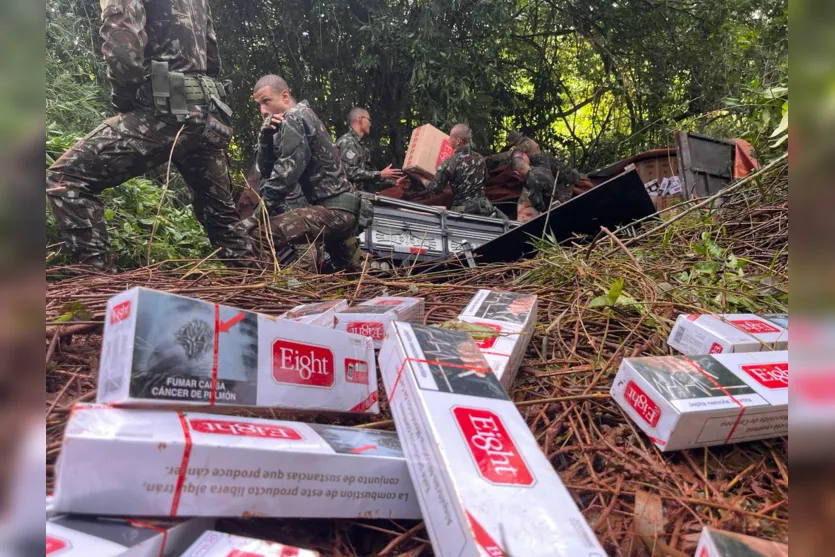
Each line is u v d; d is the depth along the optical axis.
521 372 1.72
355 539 1.10
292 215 3.85
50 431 1.17
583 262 2.53
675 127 10.53
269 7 9.42
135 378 0.94
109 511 0.84
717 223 3.25
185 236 4.24
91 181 2.99
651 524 1.08
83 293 2.11
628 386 1.40
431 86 9.26
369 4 9.03
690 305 2.07
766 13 10.10
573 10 10.76
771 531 1.07
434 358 1.16
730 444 1.36
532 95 12.05
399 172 6.43
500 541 0.80
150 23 3.12
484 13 9.18
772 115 4.19
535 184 6.59
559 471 1.31
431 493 0.93
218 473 0.90
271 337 1.20
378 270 3.73
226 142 3.45
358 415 1.39
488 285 2.77
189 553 0.83
